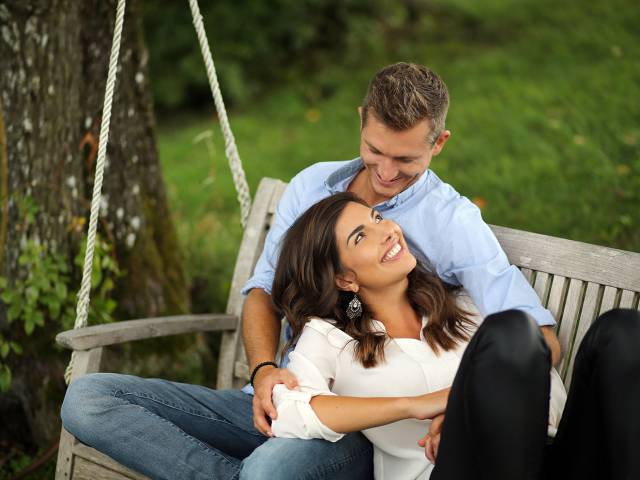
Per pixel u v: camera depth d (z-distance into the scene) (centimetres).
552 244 236
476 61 623
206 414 235
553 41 627
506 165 461
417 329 223
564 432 180
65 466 240
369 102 219
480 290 224
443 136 227
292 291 226
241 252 282
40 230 309
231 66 665
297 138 581
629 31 612
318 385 209
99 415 217
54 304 303
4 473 307
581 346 178
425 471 209
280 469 195
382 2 711
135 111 331
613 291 225
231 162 282
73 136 311
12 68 301
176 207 479
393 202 235
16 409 318
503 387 164
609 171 423
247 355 239
